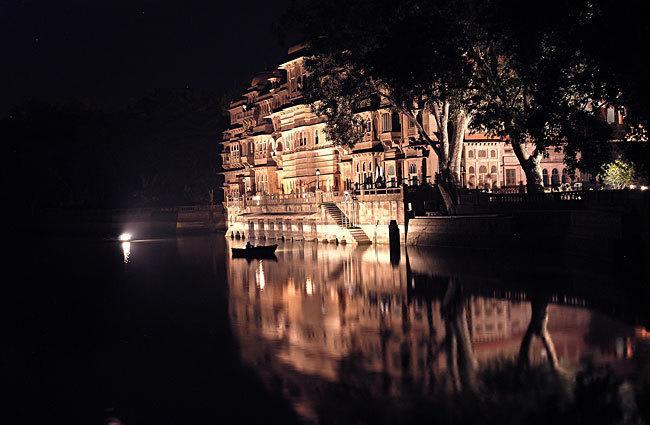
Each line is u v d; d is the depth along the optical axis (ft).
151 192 488.02
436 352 91.97
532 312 110.32
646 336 92.53
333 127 235.81
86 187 493.77
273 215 303.07
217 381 86.38
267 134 346.54
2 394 84.99
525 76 157.69
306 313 123.13
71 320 127.03
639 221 137.59
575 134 156.76
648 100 109.60
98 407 79.87
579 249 157.69
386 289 143.02
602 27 107.76
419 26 165.78
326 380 83.76
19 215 497.46
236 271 191.83
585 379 77.66
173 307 136.15
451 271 160.76
